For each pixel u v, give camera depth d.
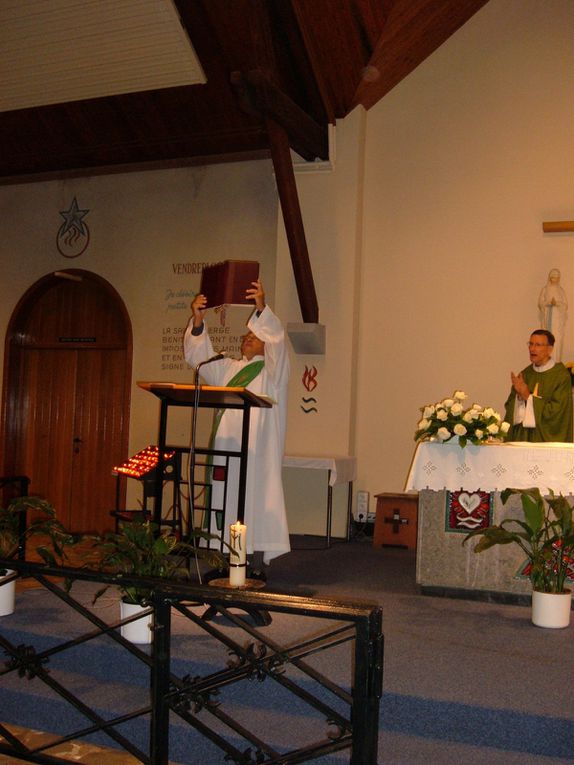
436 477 3.99
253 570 3.98
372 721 2.04
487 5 6.34
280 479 4.26
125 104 6.60
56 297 7.86
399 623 3.52
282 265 6.62
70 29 6.07
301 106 6.38
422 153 6.48
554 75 6.17
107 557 3.18
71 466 7.70
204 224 7.23
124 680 3.17
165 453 3.87
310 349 6.38
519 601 3.92
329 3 5.52
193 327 4.13
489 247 6.27
